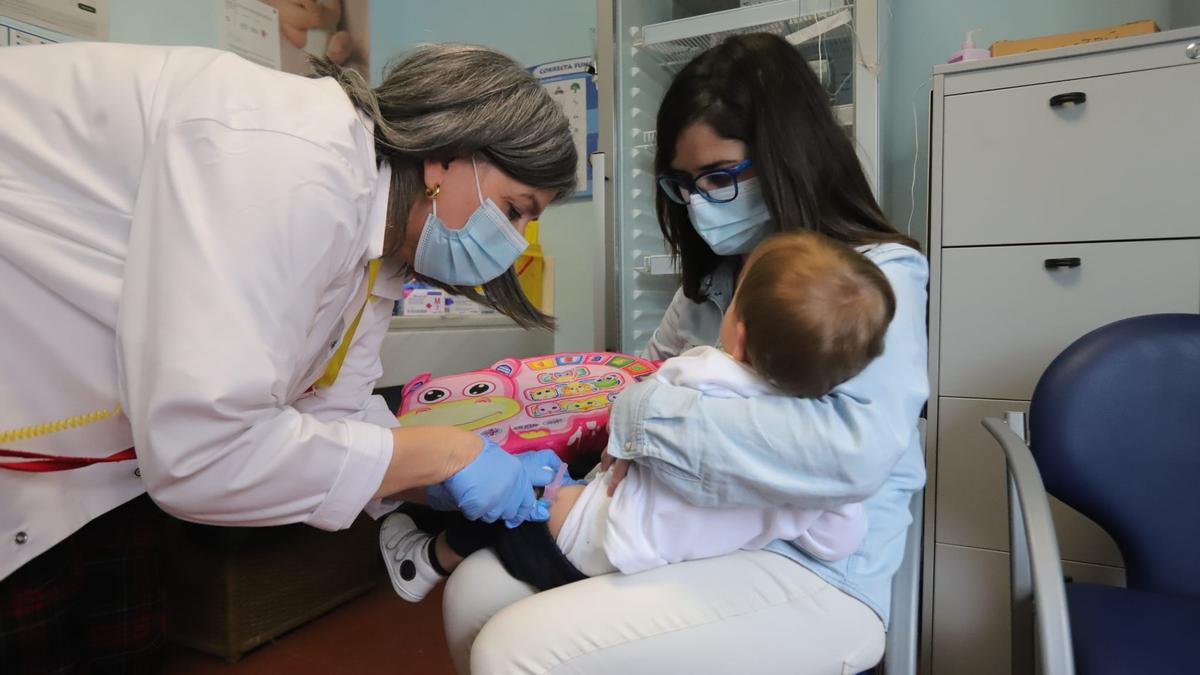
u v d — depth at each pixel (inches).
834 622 30.1
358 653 62.2
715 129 36.5
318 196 24.5
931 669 59.9
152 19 68.9
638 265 74.9
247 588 61.6
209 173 23.0
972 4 74.3
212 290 22.0
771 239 32.9
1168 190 51.6
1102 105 53.1
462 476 30.4
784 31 66.6
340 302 30.5
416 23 102.6
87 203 25.2
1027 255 55.9
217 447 22.8
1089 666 30.4
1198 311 51.4
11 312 25.8
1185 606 35.9
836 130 36.5
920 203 77.7
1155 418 39.8
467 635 35.1
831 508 28.2
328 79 29.7
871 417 27.9
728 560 31.1
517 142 31.6
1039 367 55.9
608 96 69.1
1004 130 56.1
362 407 42.2
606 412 44.8
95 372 26.4
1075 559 55.5
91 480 28.5
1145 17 67.4
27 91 25.9
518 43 97.6
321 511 26.5
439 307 80.0
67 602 32.6
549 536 33.7
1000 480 57.1
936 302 58.9
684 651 28.5
